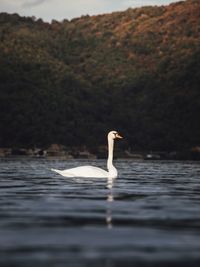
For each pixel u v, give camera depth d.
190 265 12.02
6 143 129.50
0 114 133.00
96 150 134.38
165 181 36.22
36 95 141.88
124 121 143.75
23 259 12.41
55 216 18.27
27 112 135.38
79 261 12.30
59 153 129.00
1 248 13.41
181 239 14.55
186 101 142.88
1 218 17.80
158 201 23.12
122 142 138.00
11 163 83.12
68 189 28.19
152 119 143.75
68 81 155.88
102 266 11.89
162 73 163.50
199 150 131.62
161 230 15.77
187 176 44.00
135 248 13.55
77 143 135.62
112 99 155.75
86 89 156.75
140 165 81.19
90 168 35.97
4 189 28.23
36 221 17.19
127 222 17.11
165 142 135.88
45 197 24.23
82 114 143.88
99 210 19.84
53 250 13.26
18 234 15.06
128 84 164.25
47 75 154.38
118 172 51.22
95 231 15.55
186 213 19.23
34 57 163.12
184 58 166.12
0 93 138.62
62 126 137.25
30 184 31.69
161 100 149.50
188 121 138.38
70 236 14.84
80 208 20.41
